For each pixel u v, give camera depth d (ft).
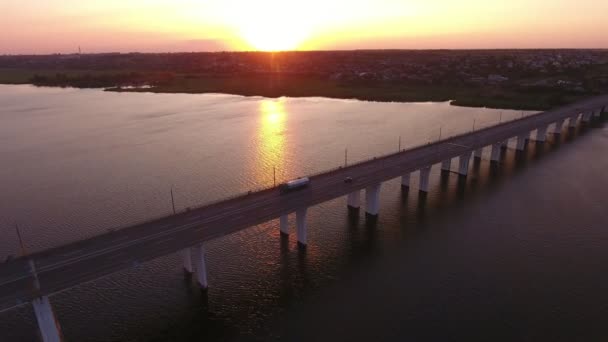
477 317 208.85
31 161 474.90
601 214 320.09
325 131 606.55
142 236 221.46
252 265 255.29
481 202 348.18
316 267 253.44
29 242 285.23
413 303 219.82
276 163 452.76
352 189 293.23
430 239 285.43
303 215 269.64
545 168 439.63
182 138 577.84
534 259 258.37
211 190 375.04
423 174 364.79
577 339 194.18
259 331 201.46
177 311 214.69
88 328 202.08
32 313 214.48
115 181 402.31
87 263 194.18
